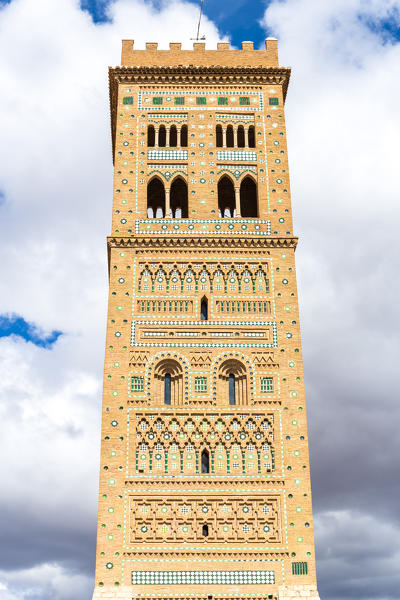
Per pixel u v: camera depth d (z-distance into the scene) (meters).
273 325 62.16
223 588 54.16
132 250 64.25
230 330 61.84
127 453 57.56
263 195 66.81
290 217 66.06
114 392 59.38
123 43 72.88
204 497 56.56
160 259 64.00
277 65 72.31
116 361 60.38
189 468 57.44
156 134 69.06
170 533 55.53
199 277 63.62
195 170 67.69
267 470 57.56
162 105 70.25
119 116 69.50
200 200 66.44
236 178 67.81
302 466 57.69
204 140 68.88
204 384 60.16
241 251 64.50
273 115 70.19
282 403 59.59
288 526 55.94
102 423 58.34
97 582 53.88
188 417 58.97
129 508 56.03
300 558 55.09
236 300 62.91
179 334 61.62
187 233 64.94
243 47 73.00
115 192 66.44
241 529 55.88
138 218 65.44
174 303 62.66
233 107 70.44
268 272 63.94
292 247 64.88
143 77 71.00
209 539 55.44
